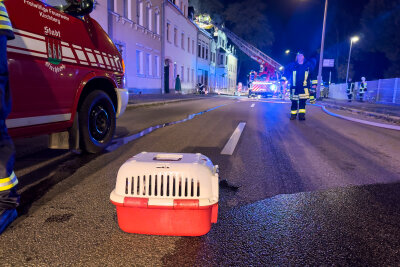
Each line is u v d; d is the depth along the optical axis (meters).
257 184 3.26
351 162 4.36
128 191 1.91
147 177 1.90
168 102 16.55
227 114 11.20
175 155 2.21
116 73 4.95
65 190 2.92
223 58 48.69
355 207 2.68
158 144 5.23
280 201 2.79
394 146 5.67
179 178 1.90
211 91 45.28
